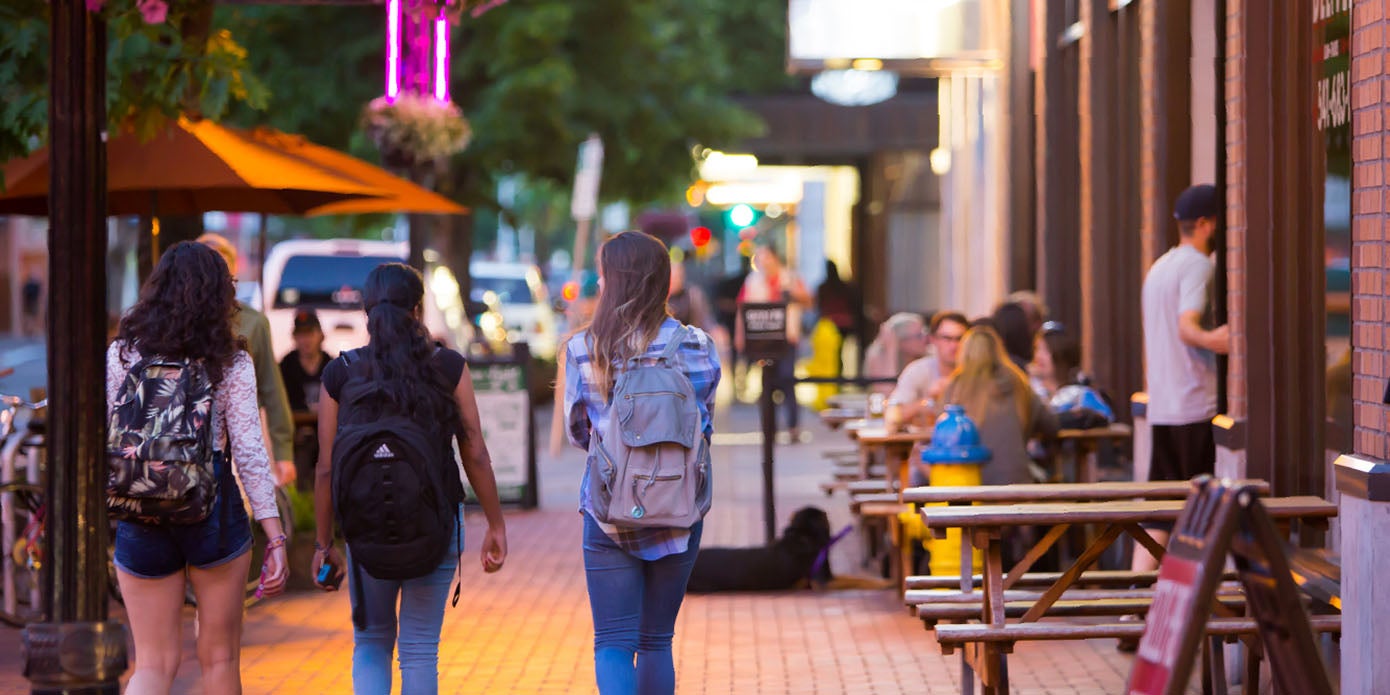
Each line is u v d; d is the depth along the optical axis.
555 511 21.73
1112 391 18.53
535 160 35.34
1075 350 17.03
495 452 21.70
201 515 8.47
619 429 8.24
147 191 15.88
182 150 13.60
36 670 7.54
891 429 15.42
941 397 14.55
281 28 32.97
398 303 8.84
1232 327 12.16
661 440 8.19
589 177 33.47
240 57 14.06
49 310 7.60
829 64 22.77
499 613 14.52
